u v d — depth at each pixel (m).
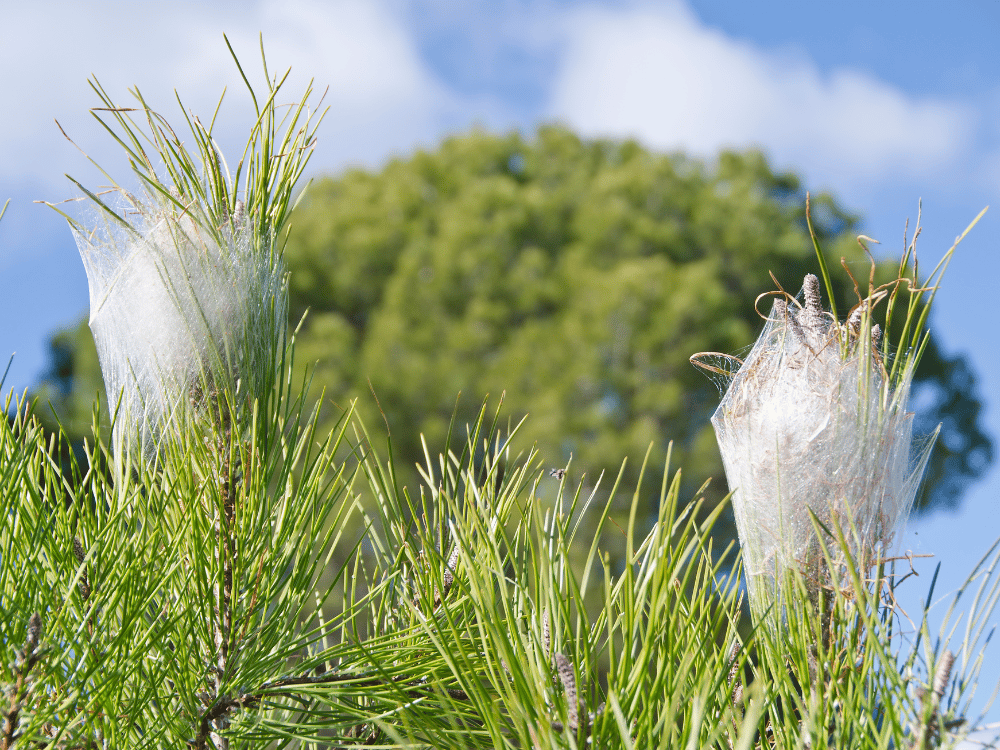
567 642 2.02
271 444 2.16
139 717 2.12
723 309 10.95
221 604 2.13
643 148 14.96
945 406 14.48
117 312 2.14
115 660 2.07
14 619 2.05
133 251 2.13
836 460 2.04
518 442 9.91
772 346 2.08
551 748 1.97
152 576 2.09
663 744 1.97
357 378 10.83
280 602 2.16
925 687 1.96
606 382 10.45
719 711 2.04
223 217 2.14
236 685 2.13
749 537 2.07
